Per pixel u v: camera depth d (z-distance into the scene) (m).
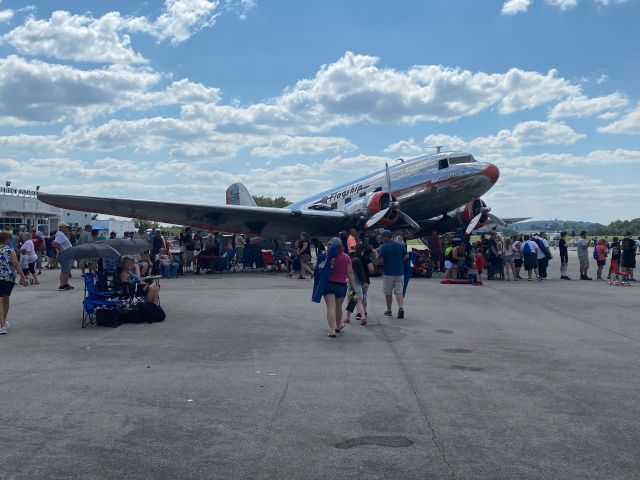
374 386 6.20
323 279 9.03
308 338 8.98
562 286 17.98
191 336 9.05
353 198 25.64
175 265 20.16
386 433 4.75
